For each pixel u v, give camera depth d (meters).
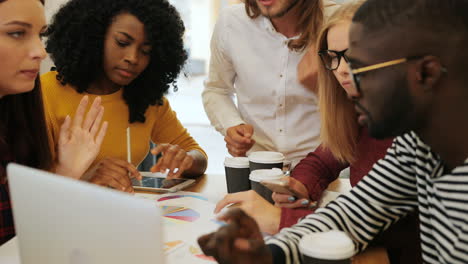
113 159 1.47
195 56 6.89
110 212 0.58
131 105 1.73
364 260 0.97
